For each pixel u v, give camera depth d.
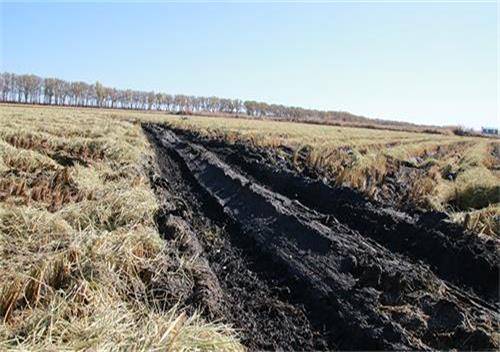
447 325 5.52
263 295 6.40
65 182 9.98
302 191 13.02
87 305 4.86
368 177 14.91
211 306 5.58
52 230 6.94
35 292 5.01
